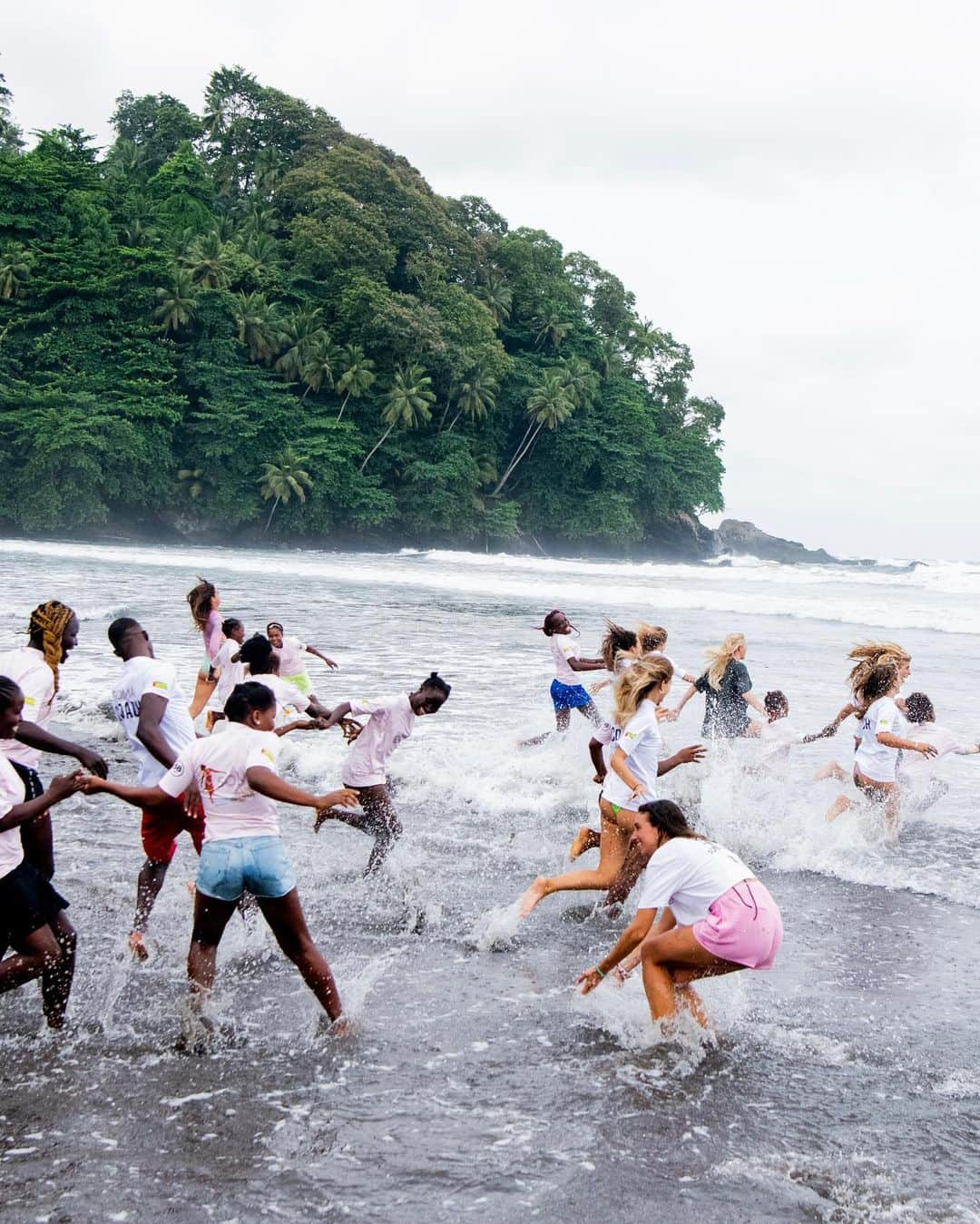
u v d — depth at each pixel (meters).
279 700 6.88
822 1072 4.41
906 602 29.72
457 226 84.81
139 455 64.81
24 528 64.06
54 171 68.56
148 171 90.31
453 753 10.13
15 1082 4.15
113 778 9.08
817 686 14.19
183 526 70.44
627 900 6.57
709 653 9.52
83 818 7.90
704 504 94.44
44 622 5.49
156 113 89.88
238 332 72.25
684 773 9.52
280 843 4.75
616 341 94.38
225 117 87.94
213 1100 4.05
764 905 4.67
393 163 87.31
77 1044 4.49
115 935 5.70
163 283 69.38
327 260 75.50
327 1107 4.01
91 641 16.23
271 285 74.88
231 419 68.56
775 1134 3.90
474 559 59.22
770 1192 3.52
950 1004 5.10
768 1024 4.87
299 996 5.04
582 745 10.49
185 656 14.83
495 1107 4.05
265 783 4.54
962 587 39.44
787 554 109.06
